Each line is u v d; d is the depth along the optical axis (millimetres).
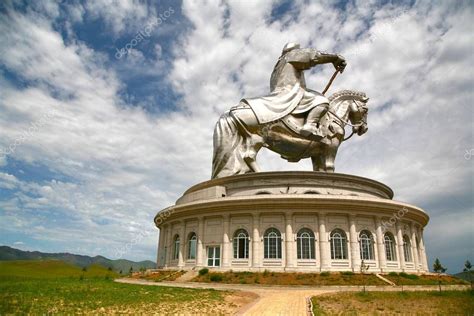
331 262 40062
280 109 51344
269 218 41812
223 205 42625
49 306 21609
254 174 46125
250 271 39656
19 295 25516
